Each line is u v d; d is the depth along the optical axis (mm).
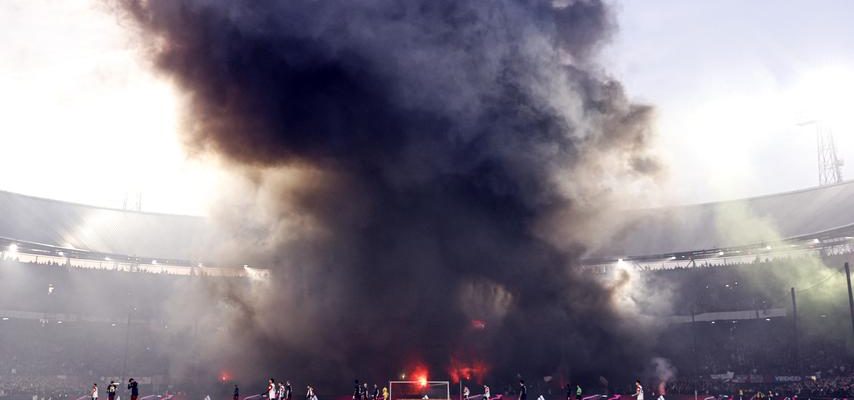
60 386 79625
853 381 69875
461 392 78312
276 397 55375
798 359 77438
